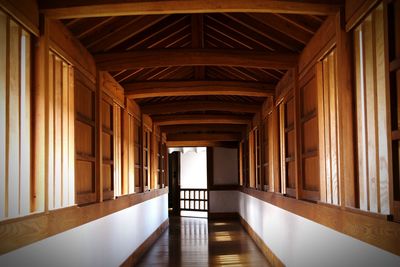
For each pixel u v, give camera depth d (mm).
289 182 5715
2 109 2945
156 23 5422
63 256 3643
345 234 3184
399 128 2480
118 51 4984
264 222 7848
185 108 8445
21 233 2779
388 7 2557
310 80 4438
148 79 7070
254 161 9758
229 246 8883
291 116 5504
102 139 5188
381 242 2512
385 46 2578
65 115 4035
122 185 6578
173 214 16188
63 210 3648
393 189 2484
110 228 5480
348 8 3250
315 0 3355
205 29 5988
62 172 3928
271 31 4887
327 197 3988
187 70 7535
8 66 2916
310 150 4555
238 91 6543
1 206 2936
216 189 14672
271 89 6594
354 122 3270
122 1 3389
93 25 4301
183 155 18781
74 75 4164
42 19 3393
